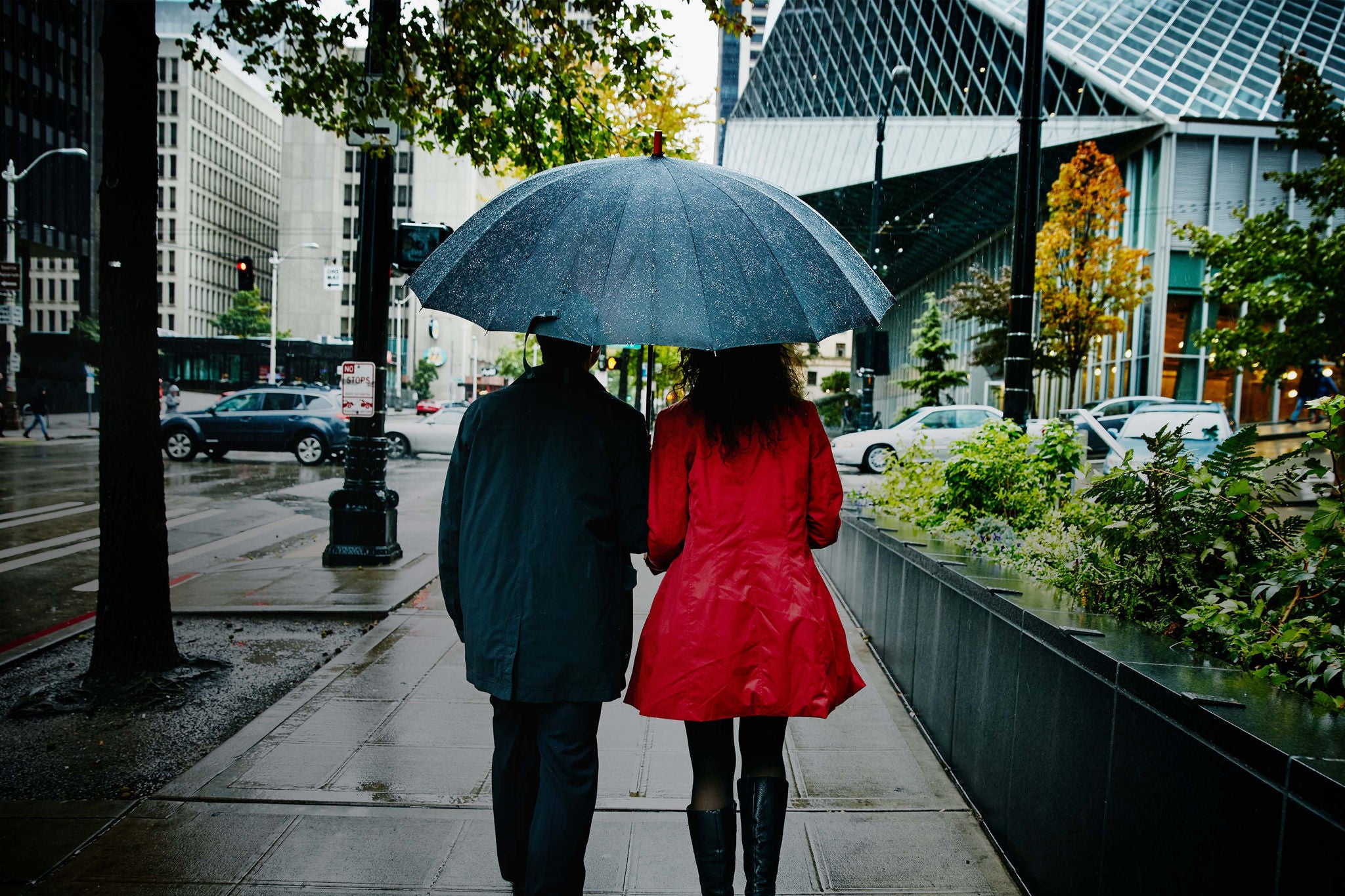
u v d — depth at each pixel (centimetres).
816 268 247
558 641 245
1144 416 1353
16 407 3259
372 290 878
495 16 647
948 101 4747
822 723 466
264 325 9431
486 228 256
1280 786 163
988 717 343
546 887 242
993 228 4753
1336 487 275
